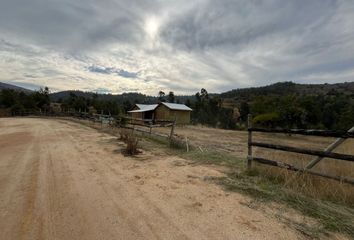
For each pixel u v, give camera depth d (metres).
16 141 10.11
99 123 20.72
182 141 9.30
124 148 8.37
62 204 3.39
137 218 2.95
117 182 4.45
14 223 2.83
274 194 3.70
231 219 2.90
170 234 2.57
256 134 19.03
